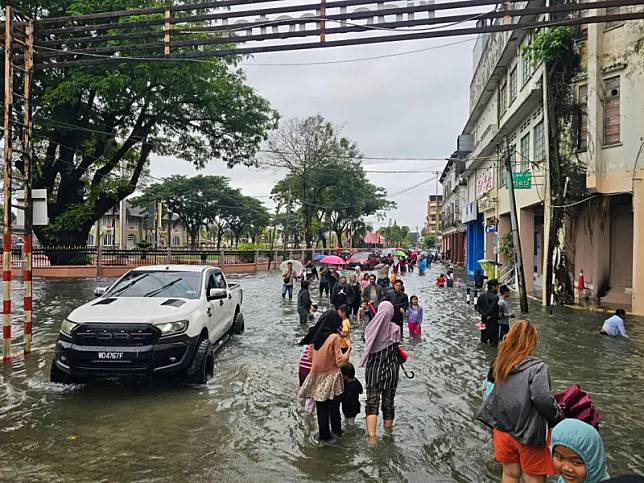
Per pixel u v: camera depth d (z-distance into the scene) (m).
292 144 49.06
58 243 28.12
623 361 9.34
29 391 7.12
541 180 19.44
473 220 35.59
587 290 17.77
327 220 64.19
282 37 9.23
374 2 8.83
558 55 17.19
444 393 7.42
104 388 7.32
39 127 25.42
